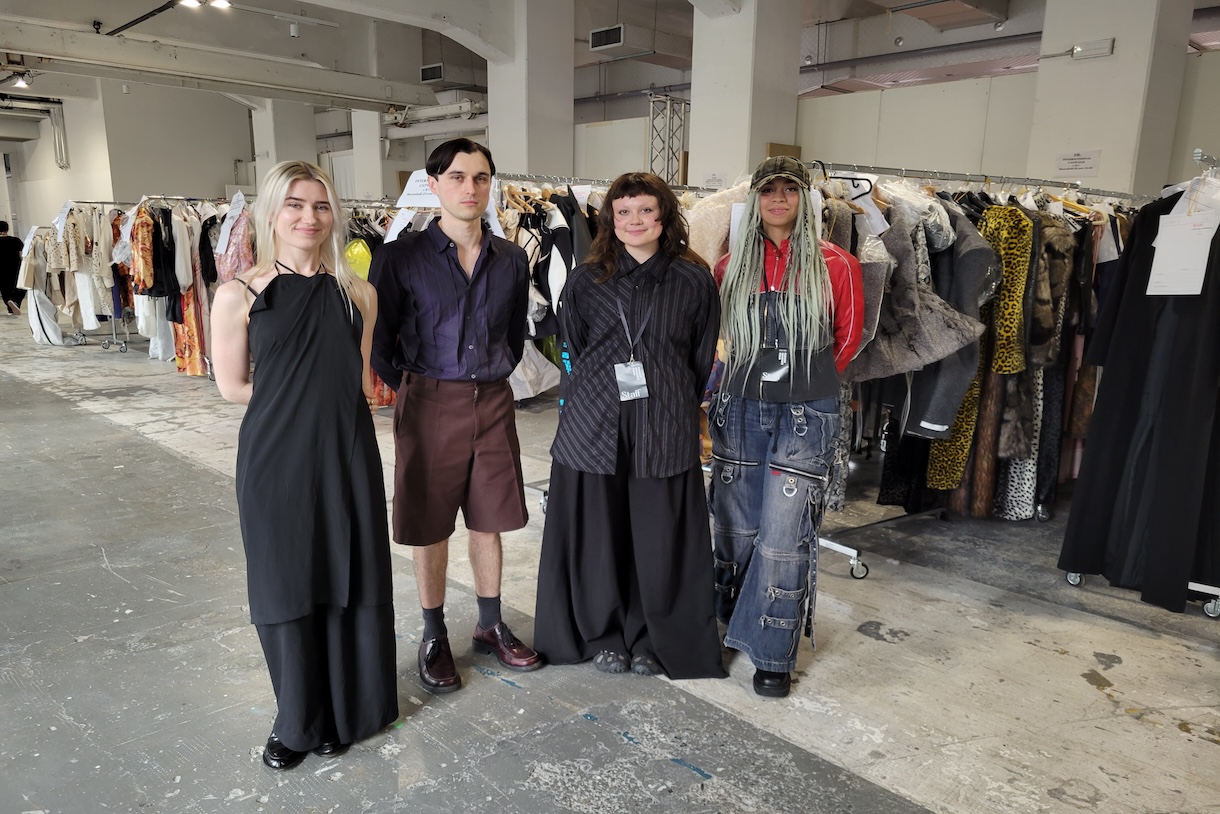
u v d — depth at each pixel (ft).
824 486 7.12
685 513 7.29
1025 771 6.28
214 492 12.94
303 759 6.31
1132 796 6.00
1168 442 8.52
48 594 9.18
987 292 9.02
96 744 6.45
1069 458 13.07
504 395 7.29
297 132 49.29
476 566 7.70
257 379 5.69
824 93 37.11
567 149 31.45
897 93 26.91
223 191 55.21
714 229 8.65
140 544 10.72
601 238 6.91
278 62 37.78
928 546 11.14
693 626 7.49
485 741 6.57
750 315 6.96
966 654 8.14
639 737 6.65
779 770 6.24
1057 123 21.98
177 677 7.47
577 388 7.10
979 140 25.25
